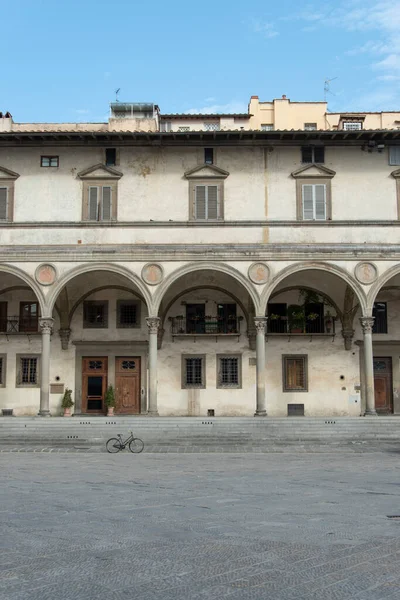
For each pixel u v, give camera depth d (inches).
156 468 743.7
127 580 282.8
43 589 270.1
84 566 306.0
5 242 1268.5
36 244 1266.0
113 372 1392.7
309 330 1402.6
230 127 1829.5
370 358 1219.9
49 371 1250.6
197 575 290.7
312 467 754.8
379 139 1304.1
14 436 1066.7
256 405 1332.4
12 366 1391.5
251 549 338.3
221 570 298.7
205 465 778.8
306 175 1296.8
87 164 1307.8
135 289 1386.6
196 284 1389.0
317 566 305.7
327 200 1293.1
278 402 1376.7
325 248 1238.3
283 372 1386.6
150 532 381.4
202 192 1296.8
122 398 1387.8
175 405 1378.0
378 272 1235.9
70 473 691.4
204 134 1273.4
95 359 1398.9
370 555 326.0
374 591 268.2
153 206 1291.8
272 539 361.4
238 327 1396.4
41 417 1193.4
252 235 1268.5
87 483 607.5
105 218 1288.1
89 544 350.6
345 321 1389.0
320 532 380.2
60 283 1239.5
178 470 722.8
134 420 1141.7
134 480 630.5
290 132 1267.2
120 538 365.1
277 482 613.9
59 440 1047.6
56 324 1401.3
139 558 320.5
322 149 1314.0
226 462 815.7
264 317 1222.9
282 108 1879.9
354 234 1267.2
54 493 541.3
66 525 403.5
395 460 839.7
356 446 1002.7
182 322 1397.6
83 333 1398.9
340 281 1344.7
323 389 1380.4
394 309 1405.0
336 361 1389.0
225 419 1160.8
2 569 301.9
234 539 361.7
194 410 1373.0
